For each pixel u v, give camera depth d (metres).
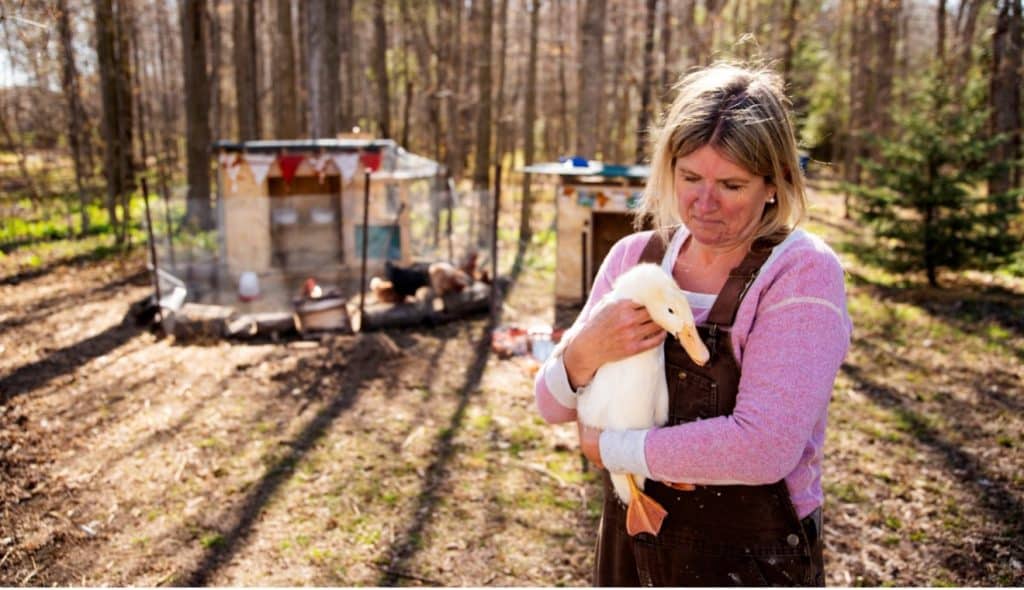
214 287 8.55
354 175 9.40
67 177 18.44
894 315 8.36
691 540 1.51
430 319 7.79
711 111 1.35
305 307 7.27
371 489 4.23
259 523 3.84
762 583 1.47
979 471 4.49
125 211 11.95
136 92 16.73
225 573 3.39
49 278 9.76
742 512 1.46
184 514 3.90
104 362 6.39
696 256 1.54
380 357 6.57
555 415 1.64
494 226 8.16
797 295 1.34
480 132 13.93
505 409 5.48
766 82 1.40
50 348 6.70
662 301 1.42
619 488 1.59
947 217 9.59
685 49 13.51
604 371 1.52
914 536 3.78
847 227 15.08
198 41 12.73
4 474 4.16
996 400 5.72
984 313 8.27
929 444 4.92
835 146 24.80
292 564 3.48
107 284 9.52
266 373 6.18
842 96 24.03
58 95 12.93
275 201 9.20
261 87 26.70
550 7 23.17
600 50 11.44
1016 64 11.39
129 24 14.96
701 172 1.36
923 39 25.53
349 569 3.45
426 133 23.03
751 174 1.33
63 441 4.72
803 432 1.29
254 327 7.35
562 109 20.52
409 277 7.89
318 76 12.80
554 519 3.94
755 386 1.33
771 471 1.31
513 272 10.59
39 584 3.24
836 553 3.64
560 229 8.61
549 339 7.01
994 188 11.14
